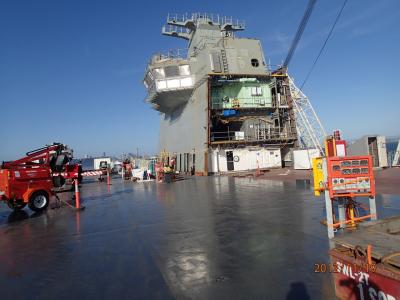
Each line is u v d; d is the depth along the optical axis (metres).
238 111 35.03
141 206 14.97
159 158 40.22
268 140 34.66
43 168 15.61
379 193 13.21
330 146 7.89
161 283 5.65
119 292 5.39
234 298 4.93
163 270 6.27
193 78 36.22
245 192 17.23
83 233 10.01
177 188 22.19
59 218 13.09
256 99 35.62
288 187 18.00
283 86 36.38
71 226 11.28
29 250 8.40
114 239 8.97
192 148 36.44
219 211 12.16
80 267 6.78
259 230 8.84
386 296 3.62
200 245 7.80
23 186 15.06
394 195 12.56
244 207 12.64
